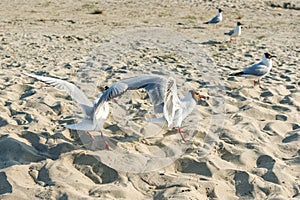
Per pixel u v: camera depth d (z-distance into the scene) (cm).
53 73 1016
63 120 715
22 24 1800
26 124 704
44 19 1931
